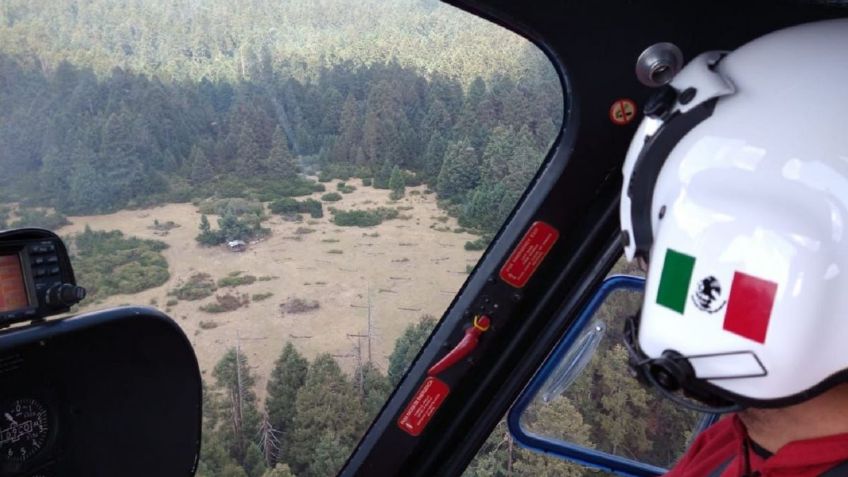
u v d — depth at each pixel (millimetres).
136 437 1381
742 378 929
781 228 899
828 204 890
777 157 934
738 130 985
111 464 1351
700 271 955
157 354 1380
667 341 990
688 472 1211
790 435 964
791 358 893
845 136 916
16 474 1216
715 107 1034
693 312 961
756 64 1037
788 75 991
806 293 881
